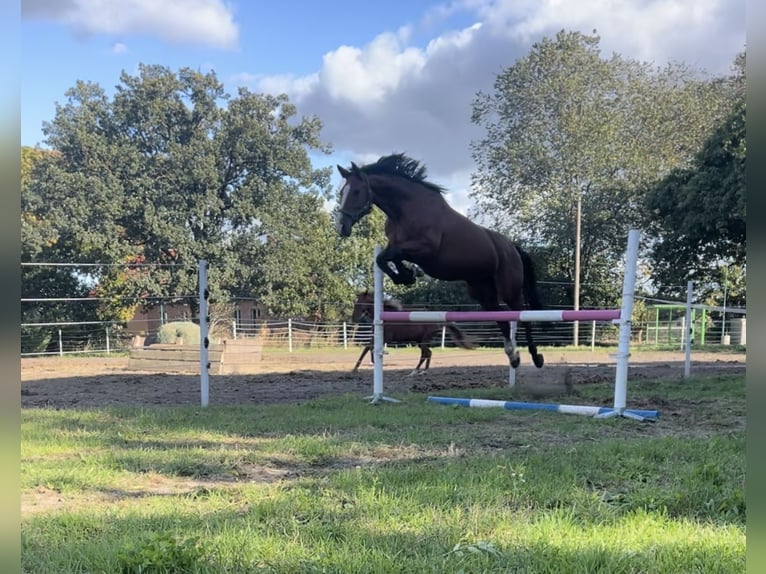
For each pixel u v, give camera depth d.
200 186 27.19
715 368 12.16
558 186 27.22
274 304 28.25
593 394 7.34
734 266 23.27
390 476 3.49
